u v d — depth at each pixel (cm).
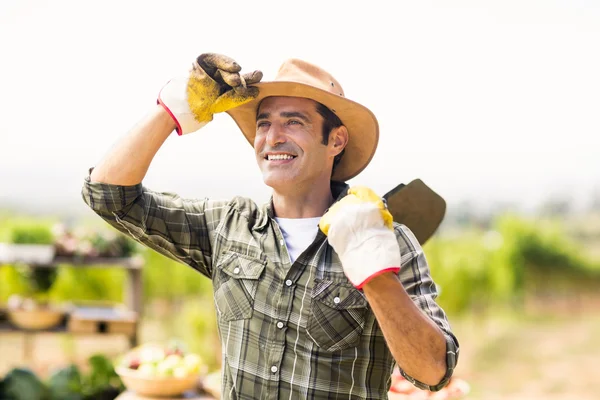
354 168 229
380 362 184
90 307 540
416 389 313
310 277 188
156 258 884
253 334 189
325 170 208
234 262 198
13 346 829
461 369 916
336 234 158
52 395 470
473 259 1012
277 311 187
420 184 237
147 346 388
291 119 202
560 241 1226
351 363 181
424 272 184
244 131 231
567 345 1023
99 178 192
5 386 466
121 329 502
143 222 199
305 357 182
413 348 157
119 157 190
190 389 362
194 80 190
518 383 857
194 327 692
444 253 991
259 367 186
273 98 205
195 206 213
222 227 207
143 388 351
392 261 155
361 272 154
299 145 200
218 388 350
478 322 1011
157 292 881
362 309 182
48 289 528
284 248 195
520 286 1126
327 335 181
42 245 595
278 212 207
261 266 194
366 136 217
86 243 510
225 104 192
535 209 2075
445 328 170
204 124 195
